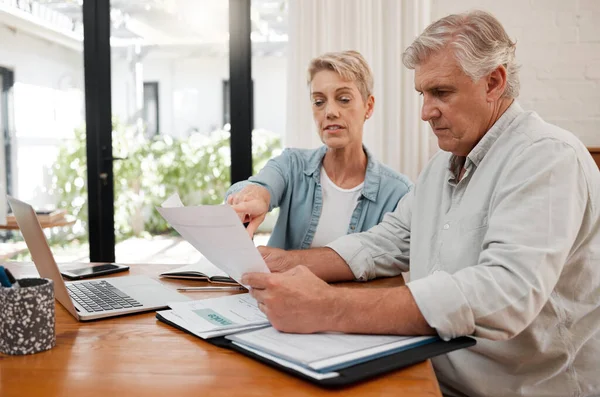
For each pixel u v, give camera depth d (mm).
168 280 1378
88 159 3176
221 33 3064
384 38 2762
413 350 816
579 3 2697
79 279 1401
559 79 2734
